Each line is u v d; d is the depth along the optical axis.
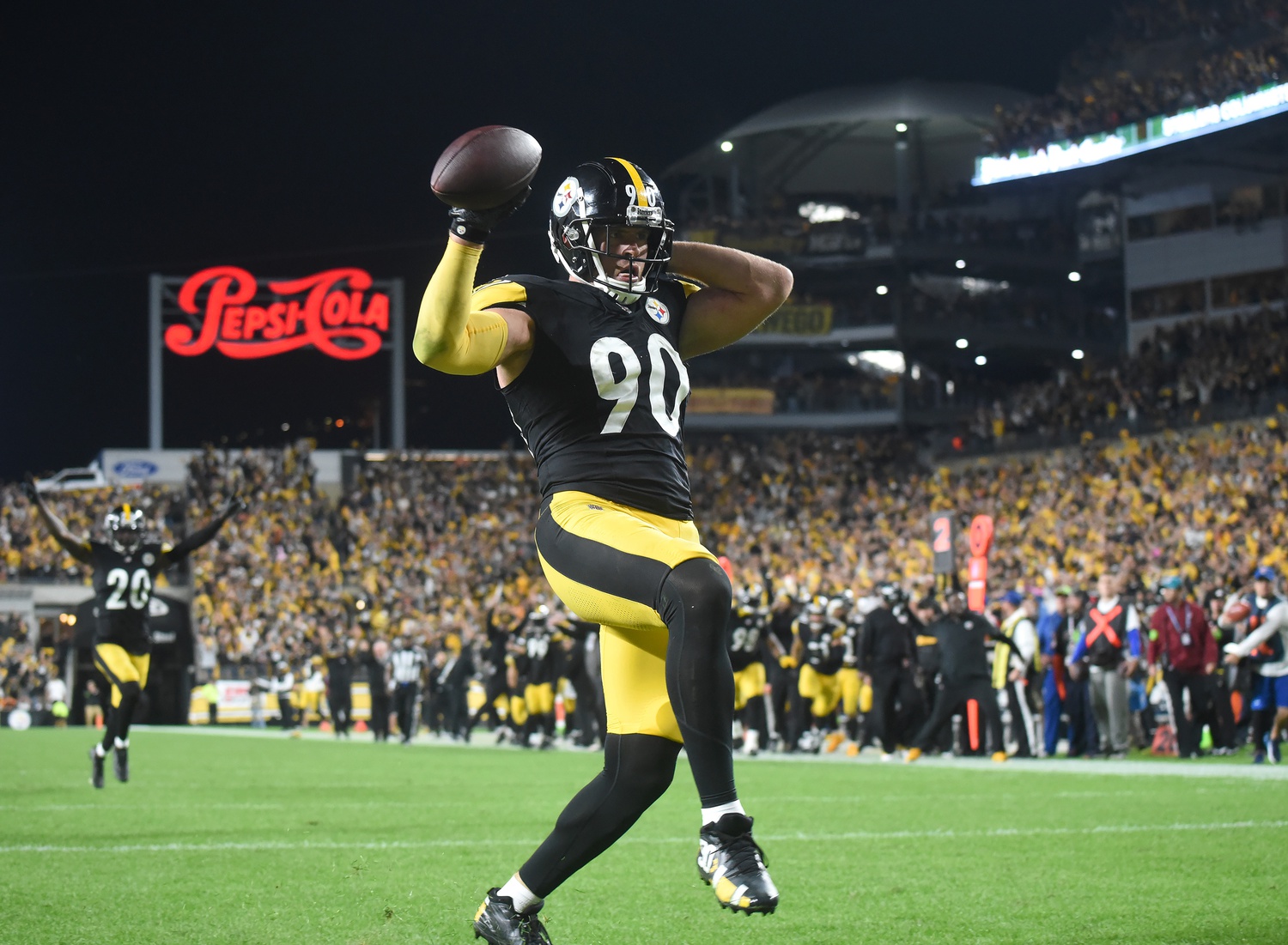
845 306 46.16
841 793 9.75
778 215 50.41
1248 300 38.62
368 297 42.75
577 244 3.49
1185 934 4.18
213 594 33.81
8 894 5.06
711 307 3.78
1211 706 14.19
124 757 10.34
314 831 7.39
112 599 10.14
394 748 18.98
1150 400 34.47
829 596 17.52
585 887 5.27
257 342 42.03
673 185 52.88
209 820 8.03
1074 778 10.98
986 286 49.12
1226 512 25.09
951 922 4.45
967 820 7.74
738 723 17.97
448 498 38.69
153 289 40.84
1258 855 5.99
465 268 3.04
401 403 42.44
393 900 4.89
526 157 3.02
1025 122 37.47
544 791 10.43
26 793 10.16
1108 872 5.54
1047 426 37.12
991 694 13.89
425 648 25.16
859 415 45.16
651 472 3.44
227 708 32.19
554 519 3.40
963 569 24.91
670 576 3.11
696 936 4.25
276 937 4.20
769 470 39.72
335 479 40.88
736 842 3.03
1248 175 38.69
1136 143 34.38
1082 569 23.16
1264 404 30.31
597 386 3.41
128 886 5.26
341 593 34.19
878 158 53.44
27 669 31.75
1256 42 35.81
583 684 18.73
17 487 37.72
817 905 4.82
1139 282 40.72
